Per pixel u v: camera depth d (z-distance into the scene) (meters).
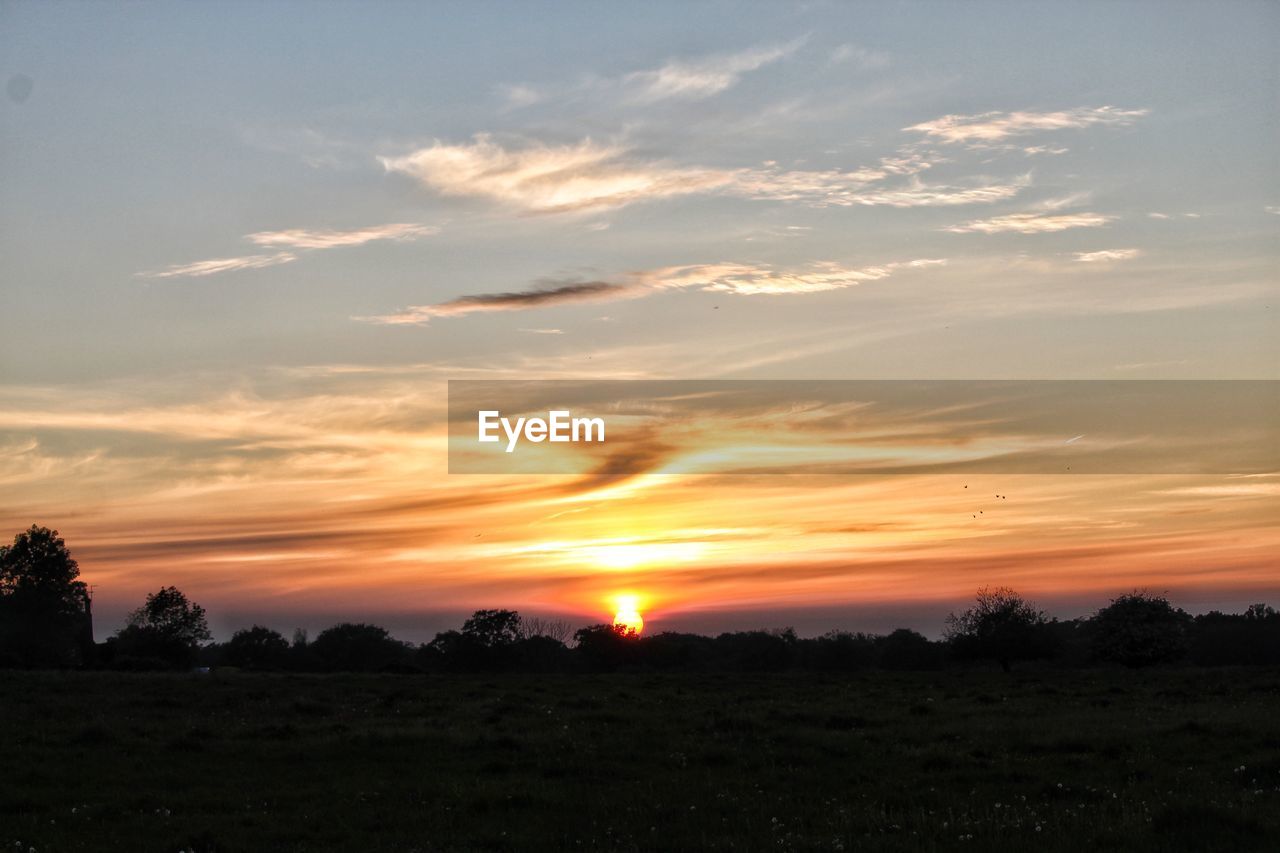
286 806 18.19
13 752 23.31
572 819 16.75
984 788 19.09
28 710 33.81
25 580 97.38
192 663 105.25
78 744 24.83
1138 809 16.59
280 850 14.82
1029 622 82.81
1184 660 81.06
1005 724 28.50
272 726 27.88
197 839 15.30
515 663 99.75
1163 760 21.73
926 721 29.80
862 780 20.17
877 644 110.94
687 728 27.77
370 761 22.64
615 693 42.03
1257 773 19.42
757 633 111.38
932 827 15.62
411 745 24.36
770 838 15.09
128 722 30.12
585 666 104.06
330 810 17.61
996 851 13.99
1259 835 14.32
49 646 91.94
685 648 109.38
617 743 24.59
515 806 17.80
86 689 44.06
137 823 16.66
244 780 20.47
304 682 51.19
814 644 109.31
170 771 21.27
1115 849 13.95
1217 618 102.75
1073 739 24.02
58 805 18.17
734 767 21.52
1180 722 27.31
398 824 16.58
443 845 15.08
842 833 15.37
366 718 32.09
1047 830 15.14
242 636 119.62
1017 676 60.50
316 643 119.88
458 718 31.48
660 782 19.98
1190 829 14.55
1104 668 79.00
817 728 28.42
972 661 87.25
